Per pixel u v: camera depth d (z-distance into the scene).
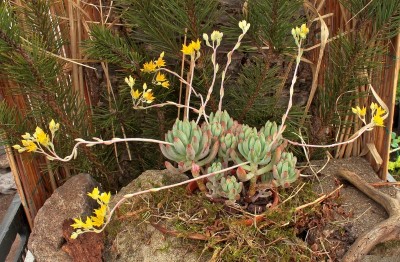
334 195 0.58
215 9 0.60
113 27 0.66
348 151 0.68
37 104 0.60
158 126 0.66
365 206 0.58
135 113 0.67
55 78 0.58
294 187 0.57
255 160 0.48
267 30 0.55
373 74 0.61
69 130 0.62
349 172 0.62
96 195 0.46
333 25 0.63
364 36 0.59
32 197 0.66
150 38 0.64
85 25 0.62
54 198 0.59
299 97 0.69
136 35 0.66
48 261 0.55
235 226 0.50
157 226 0.52
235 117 0.66
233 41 0.62
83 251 0.54
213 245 0.50
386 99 0.62
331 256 0.53
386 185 0.61
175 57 0.61
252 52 0.66
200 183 0.53
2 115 0.58
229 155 0.52
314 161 0.66
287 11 0.54
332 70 0.63
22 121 0.61
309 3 0.57
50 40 0.59
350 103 0.63
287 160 0.49
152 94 0.60
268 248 0.50
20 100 0.62
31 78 0.55
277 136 0.49
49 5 0.58
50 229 0.56
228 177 0.49
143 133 0.68
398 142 1.18
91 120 0.66
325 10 0.63
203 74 0.60
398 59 0.58
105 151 0.68
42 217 0.57
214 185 0.51
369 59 0.59
